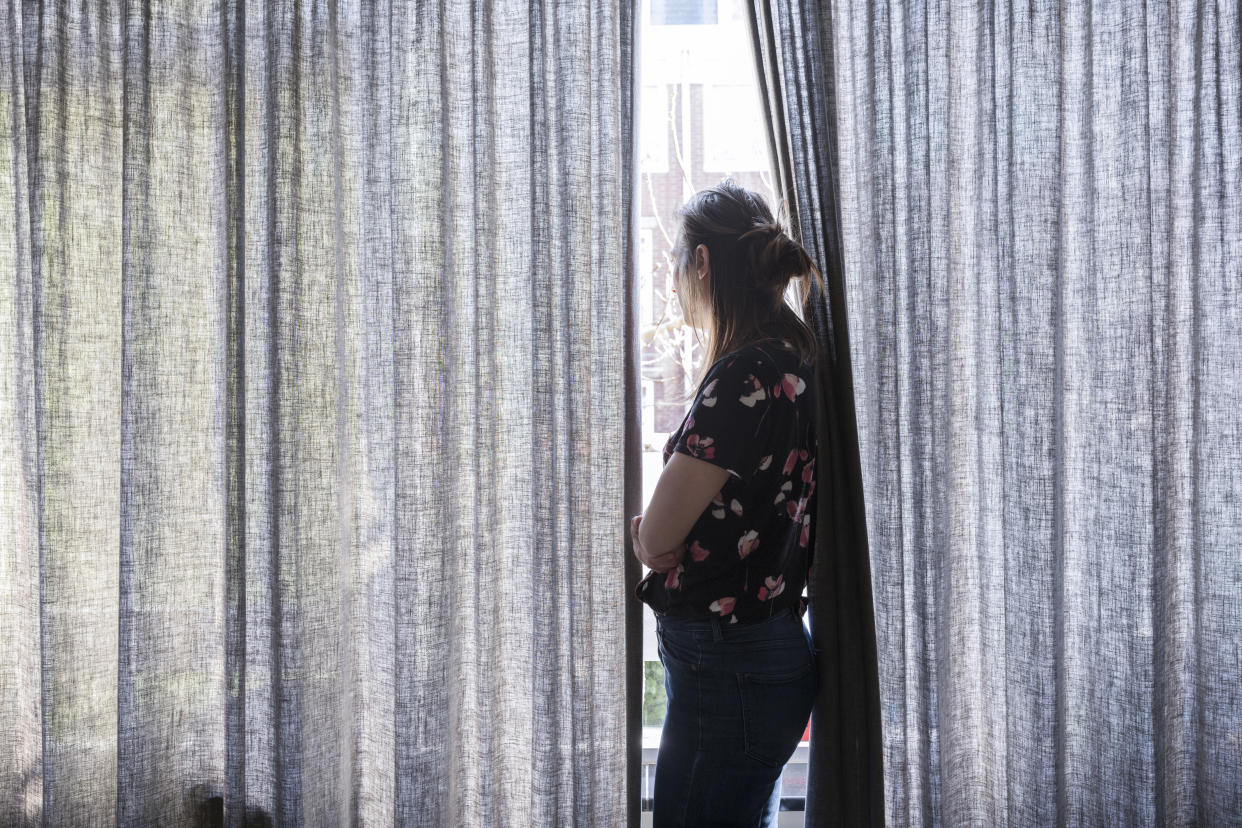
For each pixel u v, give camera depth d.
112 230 1.59
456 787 1.59
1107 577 1.53
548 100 1.52
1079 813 1.59
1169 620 1.54
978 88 1.53
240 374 1.54
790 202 1.49
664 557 1.30
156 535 1.55
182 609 1.60
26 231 1.59
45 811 1.54
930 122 1.50
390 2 1.53
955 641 1.56
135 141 1.52
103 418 1.60
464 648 1.61
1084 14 1.51
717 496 1.27
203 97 1.59
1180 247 1.54
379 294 1.57
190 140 1.58
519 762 1.61
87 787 1.59
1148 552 1.49
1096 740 1.55
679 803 1.34
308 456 1.53
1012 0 1.50
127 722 1.54
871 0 1.49
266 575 1.56
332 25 1.54
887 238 1.48
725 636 1.28
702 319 1.40
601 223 1.50
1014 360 1.51
